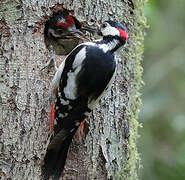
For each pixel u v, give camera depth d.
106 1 11.73
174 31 18.55
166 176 16.34
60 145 10.20
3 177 10.72
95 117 11.27
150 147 16.95
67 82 10.27
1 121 10.88
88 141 11.16
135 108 12.34
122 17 11.90
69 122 10.18
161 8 18.61
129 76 11.95
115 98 11.56
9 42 11.24
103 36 10.85
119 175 11.45
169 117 17.44
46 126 10.91
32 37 11.30
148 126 17.33
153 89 17.91
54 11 11.53
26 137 10.84
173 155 16.72
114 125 11.48
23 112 10.92
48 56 11.31
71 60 10.41
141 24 12.62
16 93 10.99
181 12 18.72
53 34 12.31
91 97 10.23
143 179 16.36
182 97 17.80
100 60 10.30
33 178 10.73
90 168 11.12
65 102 10.20
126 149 11.69
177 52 18.36
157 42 18.44
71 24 11.97
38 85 11.08
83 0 11.63
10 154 10.78
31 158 10.78
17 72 11.10
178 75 18.05
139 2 12.47
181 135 16.98
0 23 11.33
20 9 11.33
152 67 18.19
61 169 10.17
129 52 11.98
